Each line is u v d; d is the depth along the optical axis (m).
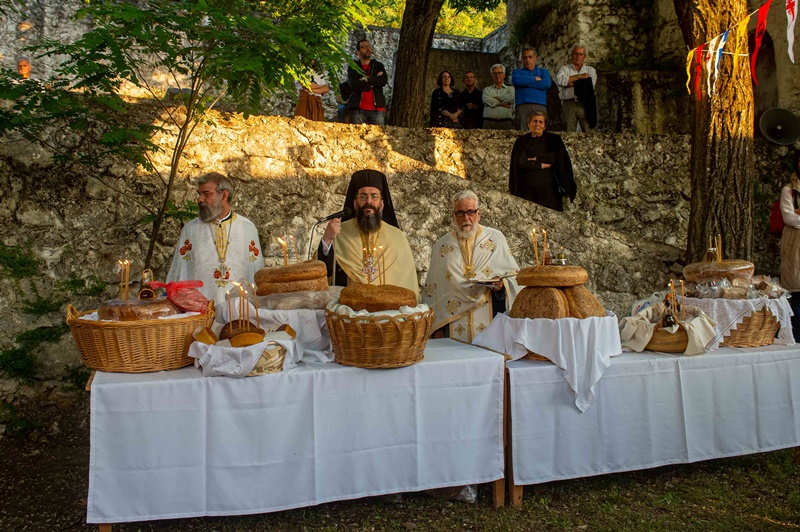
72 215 5.12
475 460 3.17
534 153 6.68
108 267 5.20
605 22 10.04
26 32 9.81
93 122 5.25
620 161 7.45
